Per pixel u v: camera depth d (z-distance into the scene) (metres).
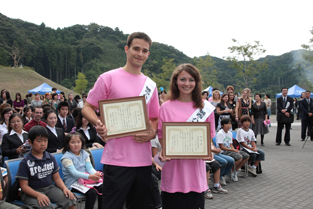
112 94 2.14
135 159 2.10
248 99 8.38
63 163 3.35
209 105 2.46
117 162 2.08
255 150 5.41
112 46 136.25
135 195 2.17
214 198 4.23
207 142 2.29
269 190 4.60
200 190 2.38
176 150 2.28
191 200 2.42
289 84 80.06
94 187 3.25
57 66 109.69
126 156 2.09
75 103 11.31
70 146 3.45
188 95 2.49
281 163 6.54
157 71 100.62
